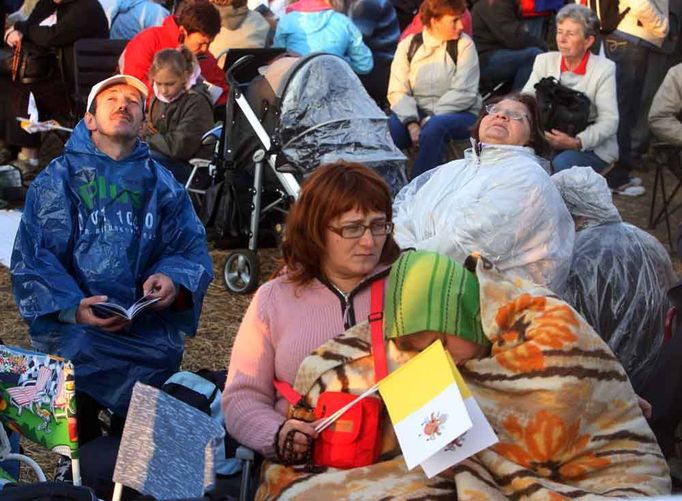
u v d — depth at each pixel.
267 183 6.94
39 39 8.71
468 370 3.34
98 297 4.21
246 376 3.56
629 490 3.16
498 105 4.86
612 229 5.02
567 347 3.25
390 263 3.62
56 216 4.27
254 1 10.23
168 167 7.30
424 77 8.00
